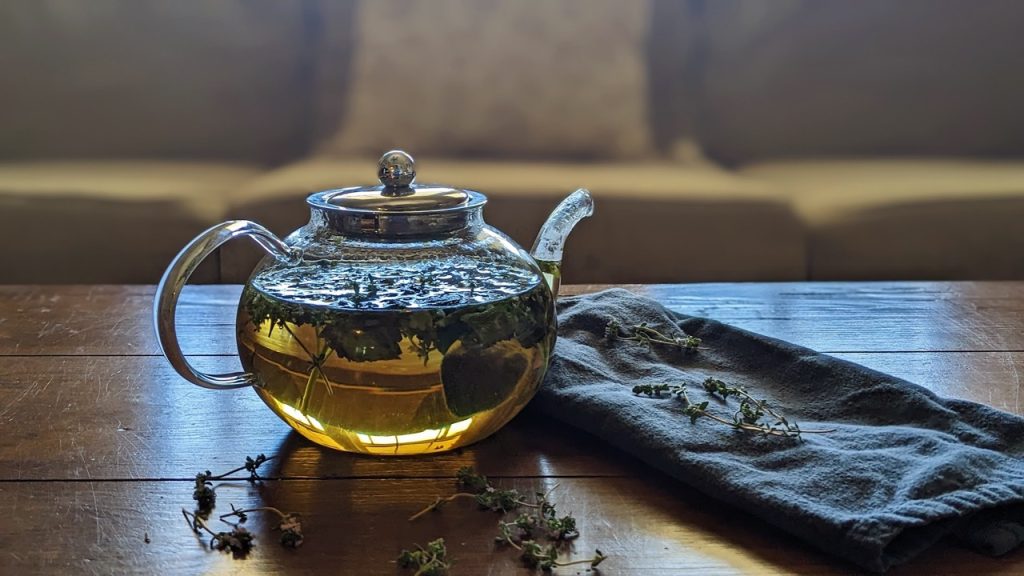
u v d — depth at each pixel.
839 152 1.95
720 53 1.96
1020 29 1.92
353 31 1.94
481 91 1.90
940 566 0.62
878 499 0.64
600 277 1.62
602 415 0.71
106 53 1.90
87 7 1.90
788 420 0.73
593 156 1.89
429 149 1.89
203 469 0.70
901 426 0.71
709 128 1.96
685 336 0.84
